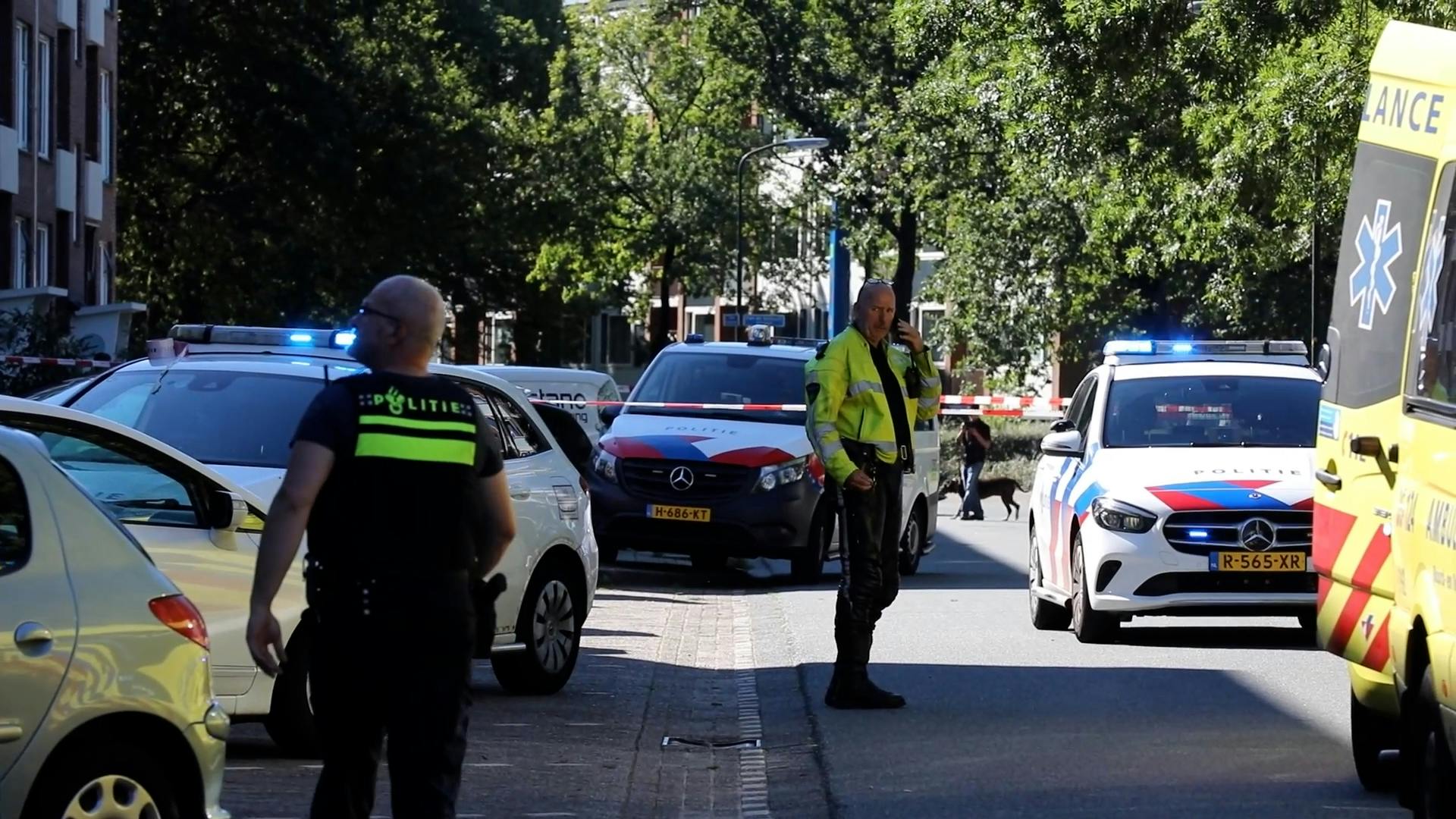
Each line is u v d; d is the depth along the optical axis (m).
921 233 140.38
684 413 52.03
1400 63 20.72
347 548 14.56
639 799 22.69
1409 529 18.59
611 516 50.00
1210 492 34.94
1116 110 61.50
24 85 104.56
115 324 101.88
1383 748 21.53
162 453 21.91
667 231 178.25
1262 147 61.84
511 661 30.61
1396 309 19.89
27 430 20.09
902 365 29.19
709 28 147.00
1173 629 39.28
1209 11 57.62
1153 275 101.44
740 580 53.06
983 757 24.52
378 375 14.91
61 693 15.21
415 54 146.75
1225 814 20.75
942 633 38.84
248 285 141.50
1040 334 118.81
